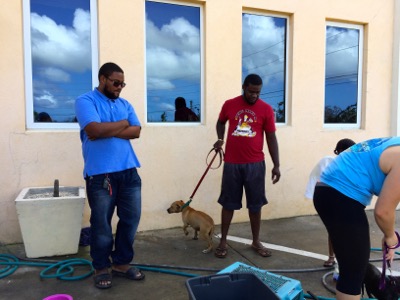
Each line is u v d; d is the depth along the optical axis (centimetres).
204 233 374
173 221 447
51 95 399
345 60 537
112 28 404
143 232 432
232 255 372
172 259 359
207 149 455
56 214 346
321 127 513
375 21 534
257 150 363
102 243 294
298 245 404
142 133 424
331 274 326
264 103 368
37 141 385
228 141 369
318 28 500
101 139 289
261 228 459
